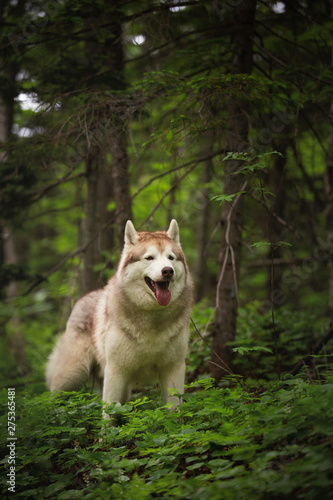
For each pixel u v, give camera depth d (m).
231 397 4.07
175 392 4.62
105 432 4.19
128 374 4.98
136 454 4.16
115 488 3.42
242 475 3.12
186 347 5.00
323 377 5.20
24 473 4.02
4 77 7.29
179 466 3.65
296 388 3.90
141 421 4.05
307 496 2.65
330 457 2.83
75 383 5.86
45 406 4.85
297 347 6.95
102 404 4.36
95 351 5.73
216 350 6.59
